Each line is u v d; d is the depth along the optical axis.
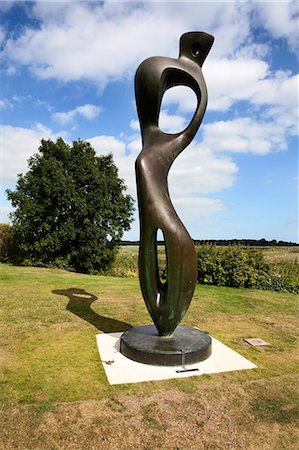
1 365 4.48
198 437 3.08
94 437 3.05
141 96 4.79
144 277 4.76
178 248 4.55
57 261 15.96
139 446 2.95
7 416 3.33
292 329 6.41
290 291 10.27
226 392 3.87
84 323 6.36
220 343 5.38
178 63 4.88
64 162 16.55
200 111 4.94
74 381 4.05
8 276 11.55
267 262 11.36
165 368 4.39
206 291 9.77
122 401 3.63
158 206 4.60
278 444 3.01
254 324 6.68
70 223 15.73
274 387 4.02
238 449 2.94
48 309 7.29
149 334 5.14
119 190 17.42
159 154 4.79
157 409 3.49
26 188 16.08
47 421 3.26
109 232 16.64
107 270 16.78
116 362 4.55
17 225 15.78
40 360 4.65
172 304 4.69
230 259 10.79
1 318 6.56
